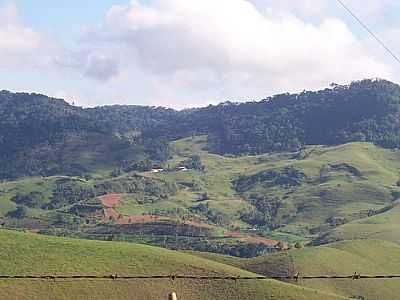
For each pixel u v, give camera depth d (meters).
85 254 120.56
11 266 111.56
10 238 121.38
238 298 113.81
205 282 118.44
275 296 114.50
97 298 107.06
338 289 140.62
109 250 124.19
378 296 138.88
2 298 100.19
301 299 114.25
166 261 123.12
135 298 110.12
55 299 104.12
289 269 146.75
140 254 124.56
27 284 105.88
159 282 116.19
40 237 124.75
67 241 125.56
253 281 119.31
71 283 109.12
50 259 116.25
